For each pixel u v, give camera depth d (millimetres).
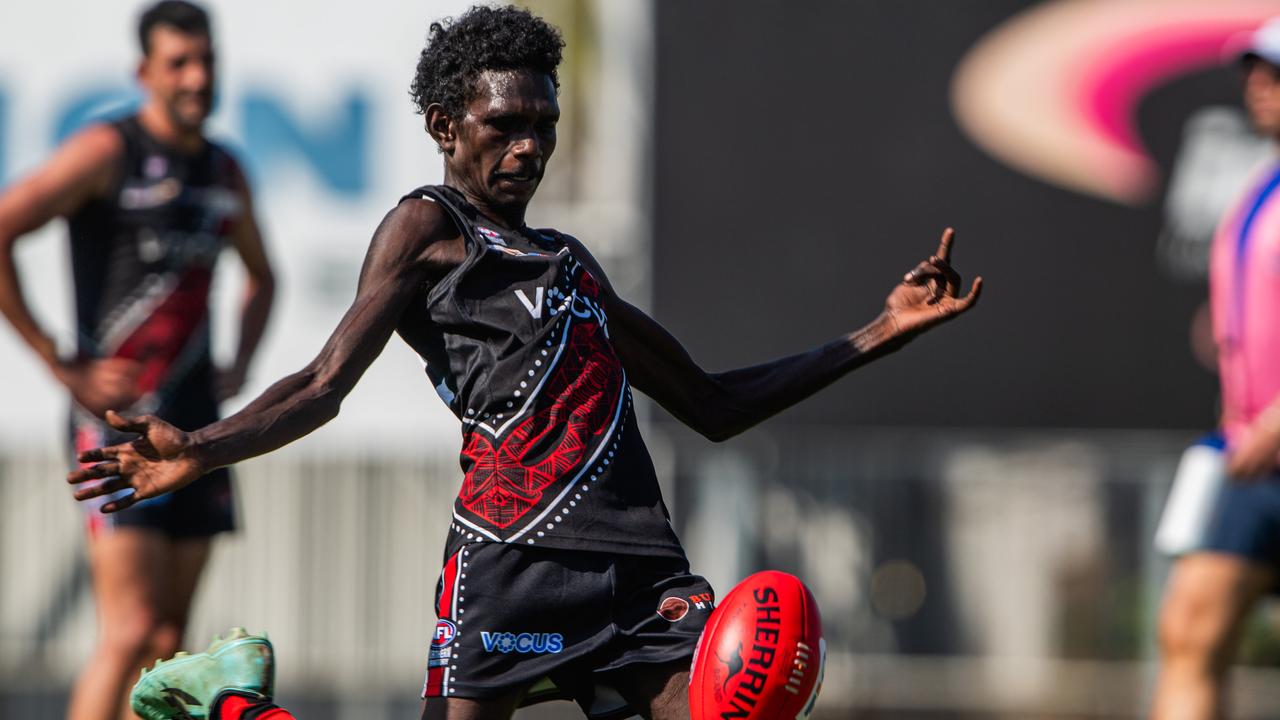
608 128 45125
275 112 43750
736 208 44812
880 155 44656
